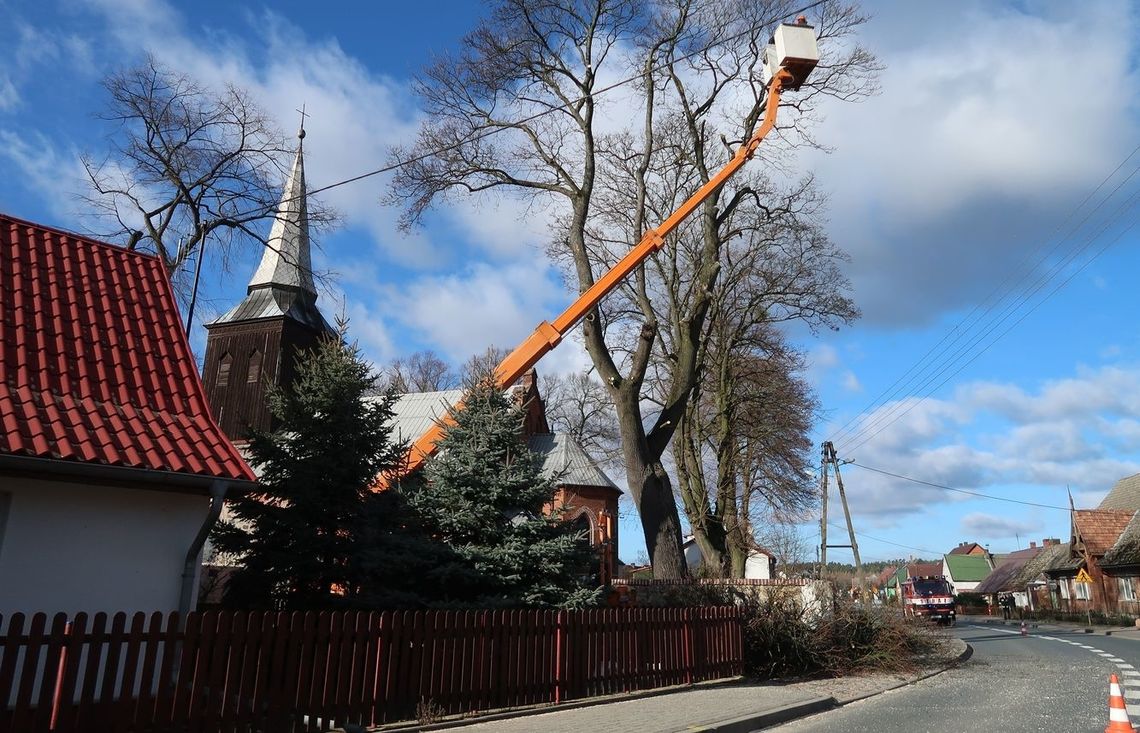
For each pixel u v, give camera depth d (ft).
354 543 40.96
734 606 52.54
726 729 33.58
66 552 29.63
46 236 38.75
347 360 43.42
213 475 31.91
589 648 40.83
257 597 40.91
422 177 80.28
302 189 117.70
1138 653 75.25
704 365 112.06
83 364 33.55
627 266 68.85
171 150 84.99
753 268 102.94
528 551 43.11
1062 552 204.54
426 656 33.63
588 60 80.18
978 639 101.19
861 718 37.81
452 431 46.96
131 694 24.67
